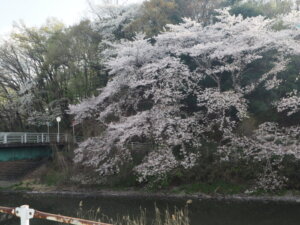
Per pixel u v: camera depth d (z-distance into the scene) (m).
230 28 19.53
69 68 28.56
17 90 33.38
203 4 24.92
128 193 18.64
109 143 19.30
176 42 20.95
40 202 17.34
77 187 20.56
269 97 19.42
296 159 16.41
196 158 17.94
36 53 32.53
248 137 17.69
